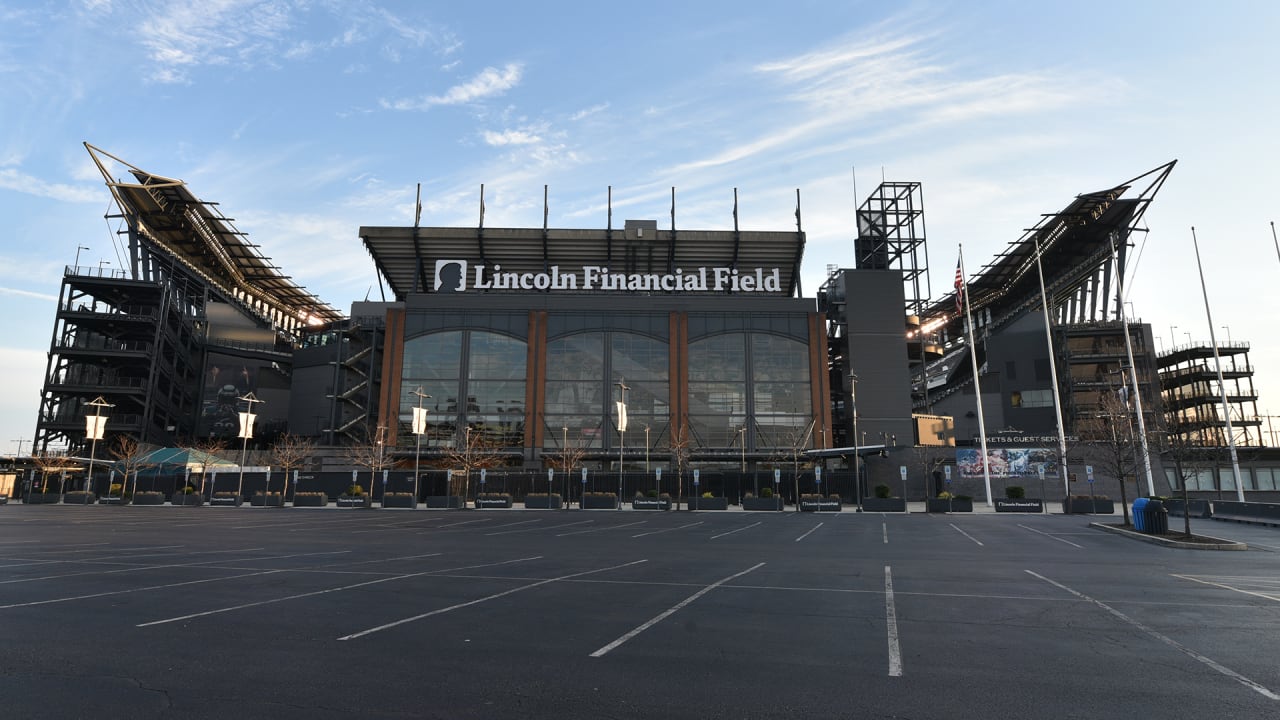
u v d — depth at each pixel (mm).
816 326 83812
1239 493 46344
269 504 57500
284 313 132125
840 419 89625
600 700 6215
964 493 63531
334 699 6203
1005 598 11766
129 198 88938
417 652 7930
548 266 95812
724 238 92750
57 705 5973
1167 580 14023
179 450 78250
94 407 81250
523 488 71750
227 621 9617
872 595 12109
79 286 84812
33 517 38344
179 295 98312
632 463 79688
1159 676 7012
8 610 10336
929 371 120688
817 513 47469
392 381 81625
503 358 82625
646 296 85062
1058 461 57188
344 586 12953
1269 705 6102
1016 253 95188
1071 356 90750
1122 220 87562
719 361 82812
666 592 12414
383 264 96500
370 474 67562
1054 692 6473
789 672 7145
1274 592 12438
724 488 69562
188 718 5672
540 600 11492
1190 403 105000
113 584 12992
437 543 22766
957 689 6562
